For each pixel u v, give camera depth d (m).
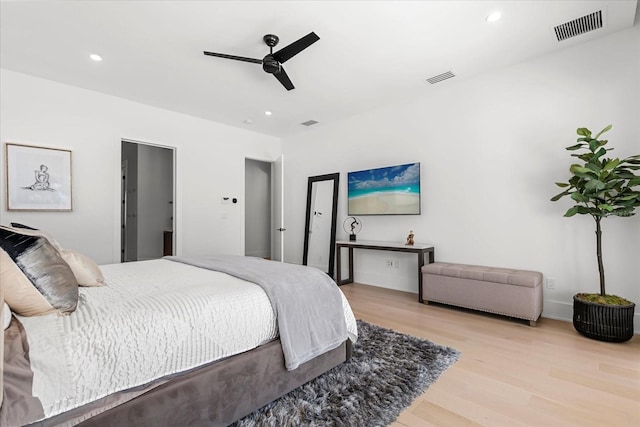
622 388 1.66
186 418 1.19
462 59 2.87
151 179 5.40
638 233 2.43
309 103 3.98
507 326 2.62
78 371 0.95
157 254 5.47
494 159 3.16
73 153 3.42
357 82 3.35
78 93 3.45
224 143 4.86
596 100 2.59
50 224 3.27
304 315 1.63
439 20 2.26
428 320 2.78
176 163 4.32
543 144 2.86
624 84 2.46
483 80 3.21
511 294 2.68
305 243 5.10
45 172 3.23
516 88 3.00
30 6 2.08
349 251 4.45
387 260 4.12
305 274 1.83
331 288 1.84
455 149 3.45
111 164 3.68
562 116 2.75
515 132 3.02
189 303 1.29
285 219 5.67
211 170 4.69
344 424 1.37
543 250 2.87
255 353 1.41
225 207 4.85
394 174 3.92
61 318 1.09
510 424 1.38
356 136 4.48
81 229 3.47
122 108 3.78
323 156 4.98
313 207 5.05
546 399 1.57
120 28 2.35
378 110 4.20
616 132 2.50
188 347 1.20
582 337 2.36
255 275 1.71
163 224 5.55
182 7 2.10
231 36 2.45
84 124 3.49
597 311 2.26
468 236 3.36
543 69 2.84
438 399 1.57
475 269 3.00
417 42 2.56
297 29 2.35
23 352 0.89
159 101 3.88
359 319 2.81
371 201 4.16
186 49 2.65
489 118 3.18
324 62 2.89
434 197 3.64
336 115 4.48
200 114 4.40
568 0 2.07
